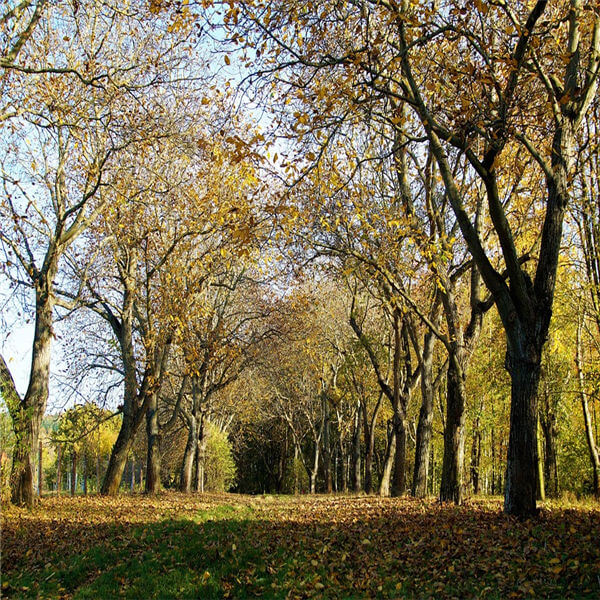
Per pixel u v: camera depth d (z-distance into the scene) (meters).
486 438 37.62
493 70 10.79
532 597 7.34
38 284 17.56
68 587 9.95
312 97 10.66
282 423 54.56
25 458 16.83
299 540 11.10
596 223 18.97
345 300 33.53
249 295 30.88
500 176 15.75
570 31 11.26
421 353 22.53
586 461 31.30
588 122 14.31
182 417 34.34
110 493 22.14
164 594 9.14
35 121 15.00
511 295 11.12
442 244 15.61
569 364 27.25
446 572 8.64
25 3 13.02
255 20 9.95
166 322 21.94
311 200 15.96
